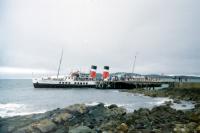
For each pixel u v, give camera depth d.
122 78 108.31
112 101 53.88
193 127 20.97
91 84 93.06
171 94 65.88
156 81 101.75
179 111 30.00
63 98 62.09
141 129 21.55
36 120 24.30
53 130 21.56
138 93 76.38
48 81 87.19
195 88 68.75
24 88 106.06
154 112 29.41
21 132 20.52
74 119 25.34
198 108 34.69
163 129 21.58
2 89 99.06
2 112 36.94
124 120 25.12
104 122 24.50
